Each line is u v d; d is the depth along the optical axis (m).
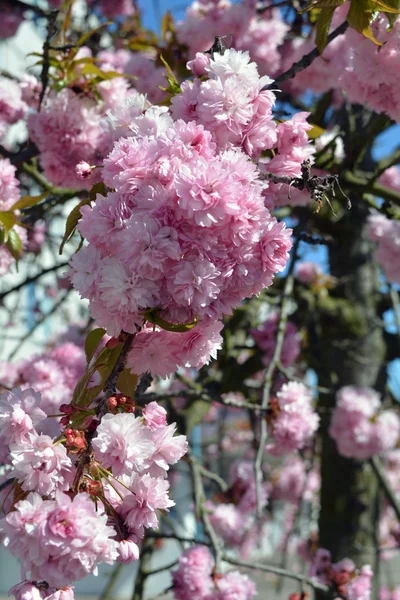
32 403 1.59
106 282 1.44
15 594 1.40
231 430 9.23
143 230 1.44
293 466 7.95
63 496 1.33
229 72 1.73
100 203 1.54
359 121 4.79
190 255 1.49
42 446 1.45
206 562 3.66
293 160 1.87
